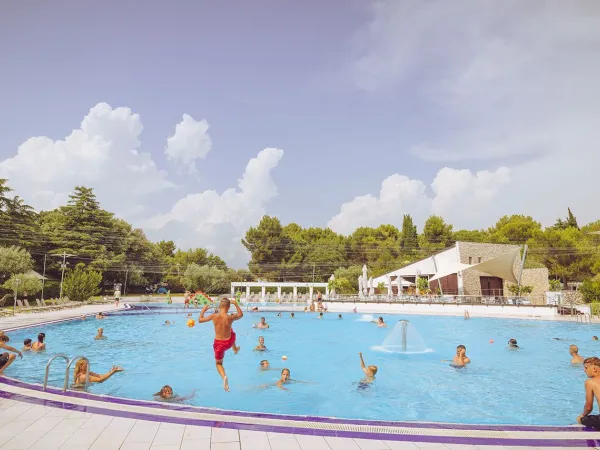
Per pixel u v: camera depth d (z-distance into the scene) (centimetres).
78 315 2505
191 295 4969
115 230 5525
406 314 2925
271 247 6956
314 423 587
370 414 827
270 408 865
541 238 5000
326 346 1697
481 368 1246
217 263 7412
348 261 7162
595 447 512
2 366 903
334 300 3703
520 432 560
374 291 4466
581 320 2380
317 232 8162
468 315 2622
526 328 2178
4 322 2036
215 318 646
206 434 541
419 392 985
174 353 1513
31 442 511
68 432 545
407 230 7600
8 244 4412
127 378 1117
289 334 2080
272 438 530
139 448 494
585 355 1452
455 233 7419
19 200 4681
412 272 4381
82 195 5322
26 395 718
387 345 1708
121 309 3142
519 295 3219
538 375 1157
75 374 909
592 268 4394
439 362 1345
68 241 4981
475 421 781
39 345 1450
